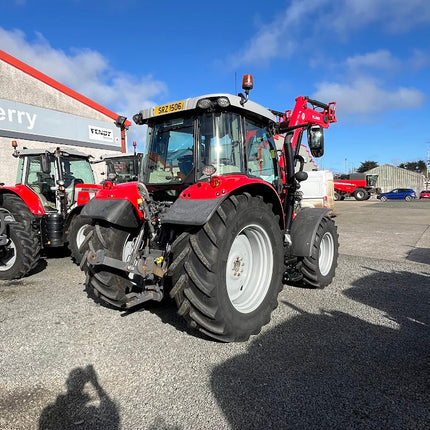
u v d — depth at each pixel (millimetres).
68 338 2965
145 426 1895
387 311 3535
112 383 2299
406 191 33406
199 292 2623
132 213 3336
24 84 11227
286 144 4031
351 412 1981
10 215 5219
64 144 12422
